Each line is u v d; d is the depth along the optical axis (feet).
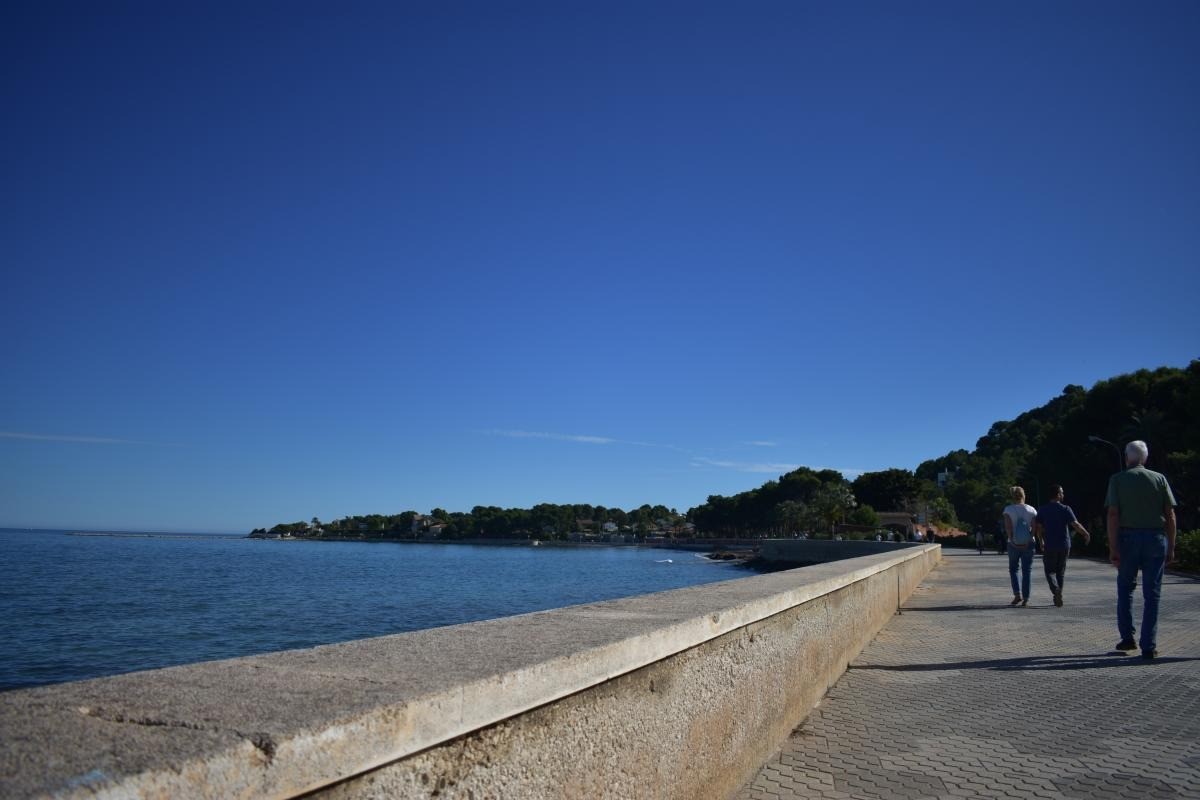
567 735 8.39
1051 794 13.55
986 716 18.63
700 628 11.85
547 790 7.99
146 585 168.66
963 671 23.90
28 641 83.35
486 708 7.04
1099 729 17.51
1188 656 26.14
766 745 15.28
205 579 195.11
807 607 18.99
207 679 6.82
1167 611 39.01
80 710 5.68
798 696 17.92
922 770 14.78
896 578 40.40
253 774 5.03
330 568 273.75
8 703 5.84
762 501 569.64
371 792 5.92
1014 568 43.21
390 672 7.27
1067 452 221.66
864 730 17.44
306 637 87.92
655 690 10.53
